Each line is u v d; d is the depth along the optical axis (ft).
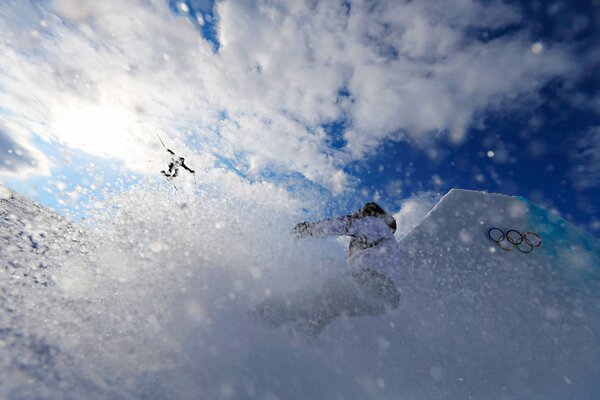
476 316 7.07
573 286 8.03
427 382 4.99
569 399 5.16
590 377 5.76
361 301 5.30
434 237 9.14
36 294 4.28
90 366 3.25
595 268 8.44
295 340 4.91
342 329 5.56
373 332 5.78
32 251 5.74
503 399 4.96
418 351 5.65
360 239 5.91
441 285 7.82
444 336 6.26
